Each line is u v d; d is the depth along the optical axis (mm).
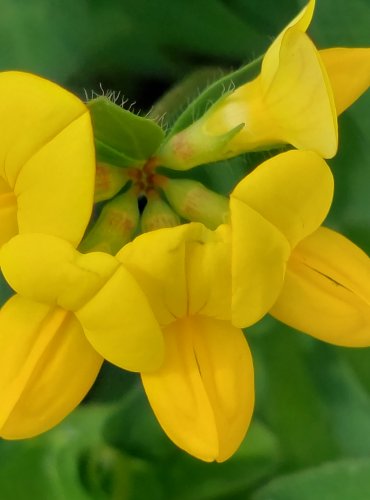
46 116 87
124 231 96
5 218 91
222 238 88
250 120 94
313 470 117
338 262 94
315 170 89
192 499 117
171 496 117
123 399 115
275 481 117
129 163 96
